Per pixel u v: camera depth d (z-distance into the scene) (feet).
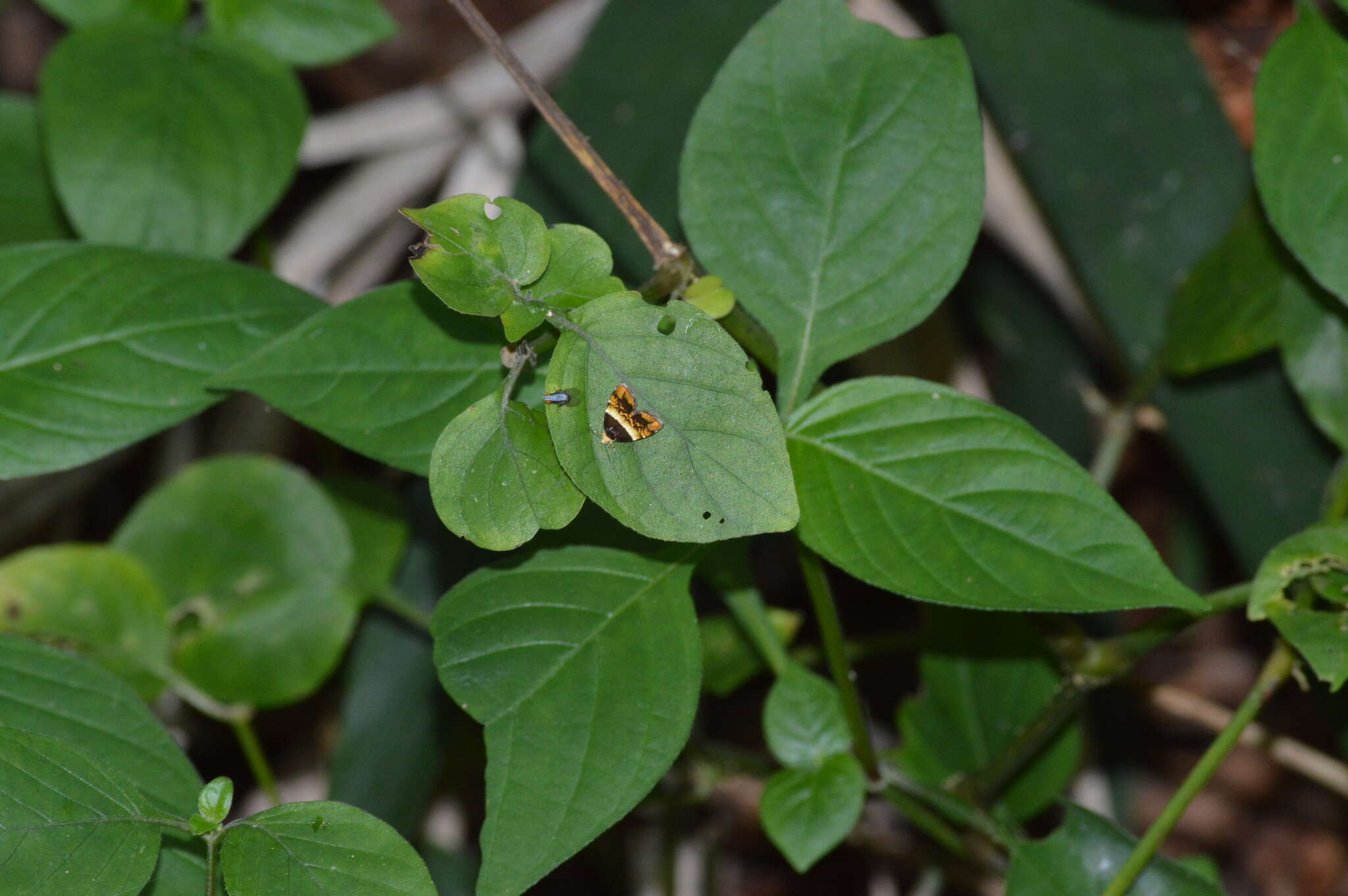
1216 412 3.95
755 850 5.92
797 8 3.53
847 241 3.51
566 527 3.53
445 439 3.31
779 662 3.65
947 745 3.92
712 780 4.07
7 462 3.52
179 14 3.90
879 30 3.52
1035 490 3.42
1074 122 3.96
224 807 3.39
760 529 3.28
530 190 4.00
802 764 3.61
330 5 3.91
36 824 3.35
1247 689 6.02
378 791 4.06
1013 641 3.87
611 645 3.45
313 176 5.82
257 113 3.86
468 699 3.43
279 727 5.44
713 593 4.58
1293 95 3.58
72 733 3.51
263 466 4.18
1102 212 3.95
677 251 3.43
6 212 4.00
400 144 5.06
